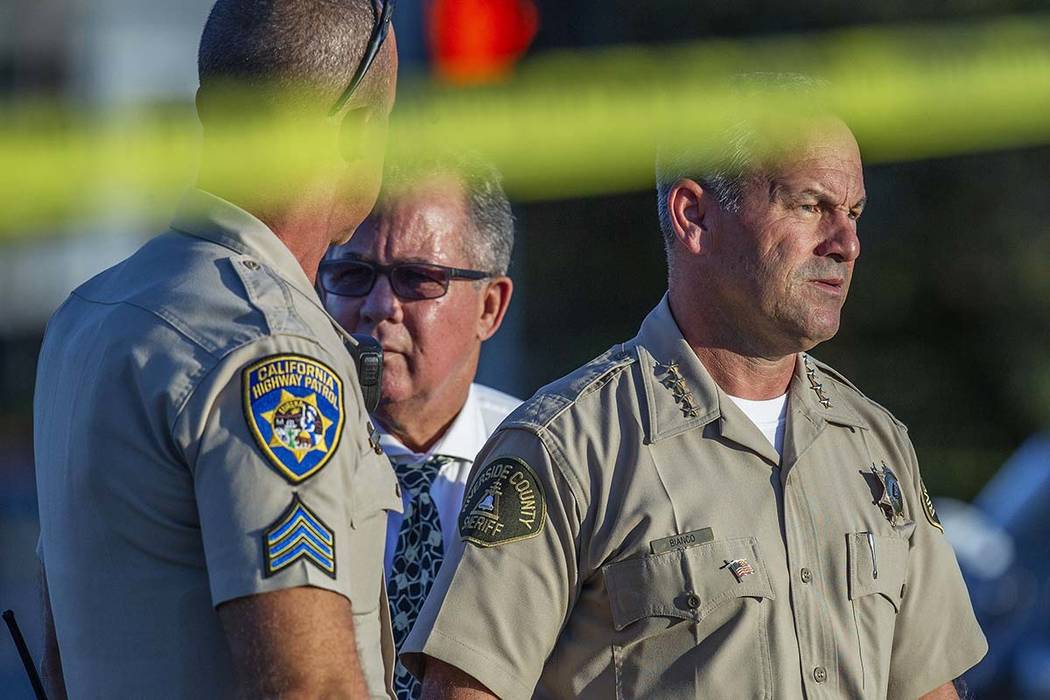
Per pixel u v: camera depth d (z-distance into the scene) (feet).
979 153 157.07
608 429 31.71
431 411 40.09
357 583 25.35
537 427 31.60
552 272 165.68
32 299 93.97
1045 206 161.48
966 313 172.35
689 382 32.40
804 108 32.65
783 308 31.99
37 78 106.22
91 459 24.77
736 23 138.72
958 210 162.40
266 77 26.43
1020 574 84.74
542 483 31.17
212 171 26.89
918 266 167.43
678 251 33.32
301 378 24.50
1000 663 81.46
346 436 24.93
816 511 32.01
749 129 32.35
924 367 174.29
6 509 144.46
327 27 26.66
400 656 31.86
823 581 31.65
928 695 33.96
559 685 31.65
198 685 24.31
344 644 23.93
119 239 66.23
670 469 31.42
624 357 32.99
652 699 30.48
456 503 39.81
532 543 30.83
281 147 26.58
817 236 32.27
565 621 31.40
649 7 133.18
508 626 30.63
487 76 53.62
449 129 39.63
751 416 32.96
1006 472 101.09
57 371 26.99
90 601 24.97
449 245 40.14
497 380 69.67
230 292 25.22
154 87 103.55
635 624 30.66
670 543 30.71
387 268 39.73
